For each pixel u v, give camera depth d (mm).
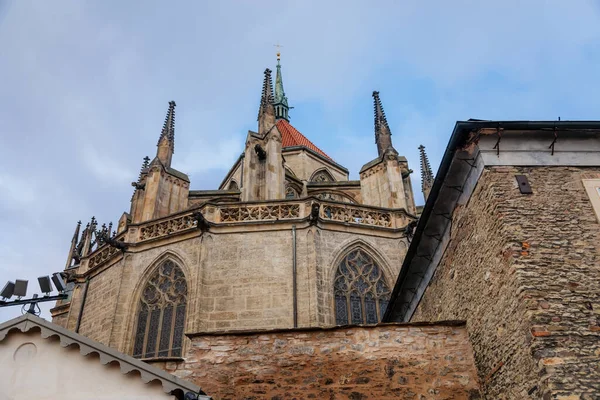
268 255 27078
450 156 14141
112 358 11773
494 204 12773
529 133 13594
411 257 18266
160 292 27875
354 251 28656
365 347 14523
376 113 39844
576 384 10125
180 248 28312
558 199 12727
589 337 10672
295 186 43844
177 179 35531
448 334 14633
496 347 12617
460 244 15195
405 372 14125
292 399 13969
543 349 10547
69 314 31734
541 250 11898
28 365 11648
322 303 25922
